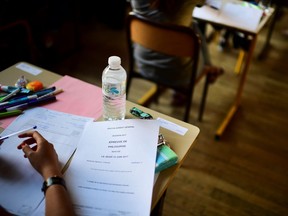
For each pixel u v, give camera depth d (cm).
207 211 161
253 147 204
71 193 70
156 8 158
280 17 367
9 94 96
